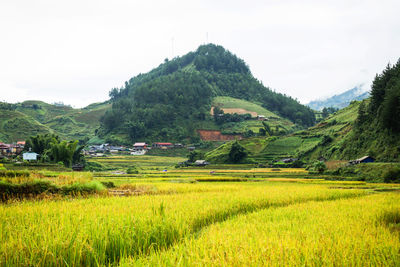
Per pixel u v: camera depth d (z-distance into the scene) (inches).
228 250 300.4
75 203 623.5
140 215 447.8
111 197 799.7
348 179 2368.4
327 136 3784.5
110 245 317.1
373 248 314.3
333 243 337.1
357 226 437.1
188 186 1323.8
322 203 773.3
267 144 4532.5
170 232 387.9
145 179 2007.9
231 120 7716.5
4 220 380.5
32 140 3927.2
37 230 332.2
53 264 271.4
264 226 449.7
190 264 259.9
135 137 6879.9
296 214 577.3
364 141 3085.6
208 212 577.3
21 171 932.0
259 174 2839.6
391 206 690.2
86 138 7219.5
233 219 524.7
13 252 271.0
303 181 2144.4
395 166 2214.6
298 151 4087.1
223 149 4581.7
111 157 5172.2
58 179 934.4
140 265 260.7
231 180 2174.0
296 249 299.6
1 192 728.3
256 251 296.0
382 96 3206.2
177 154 6003.9
